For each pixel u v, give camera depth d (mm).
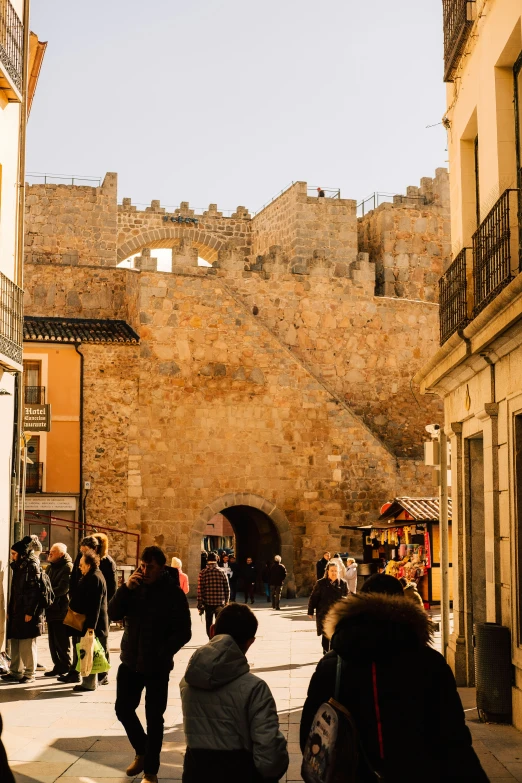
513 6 10641
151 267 34688
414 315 40406
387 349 39875
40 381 33062
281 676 15062
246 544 40906
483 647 10742
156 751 8117
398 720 4352
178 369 34375
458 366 12844
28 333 33000
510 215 10883
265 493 34719
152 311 34406
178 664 16750
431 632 4605
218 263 37875
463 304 13188
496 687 10633
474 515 13734
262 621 25328
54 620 14555
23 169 18109
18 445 18234
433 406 40188
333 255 43156
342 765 4344
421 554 26062
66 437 32938
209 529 60219
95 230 43688
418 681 4422
